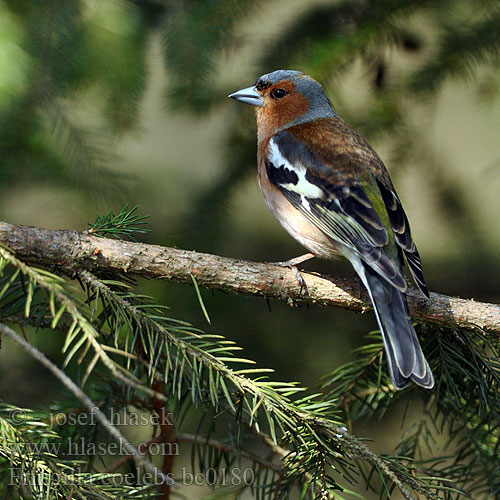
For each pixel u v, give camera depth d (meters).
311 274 6.85
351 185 7.95
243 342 9.69
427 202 11.06
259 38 9.32
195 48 9.09
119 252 6.10
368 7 9.02
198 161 11.75
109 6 9.06
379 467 5.40
